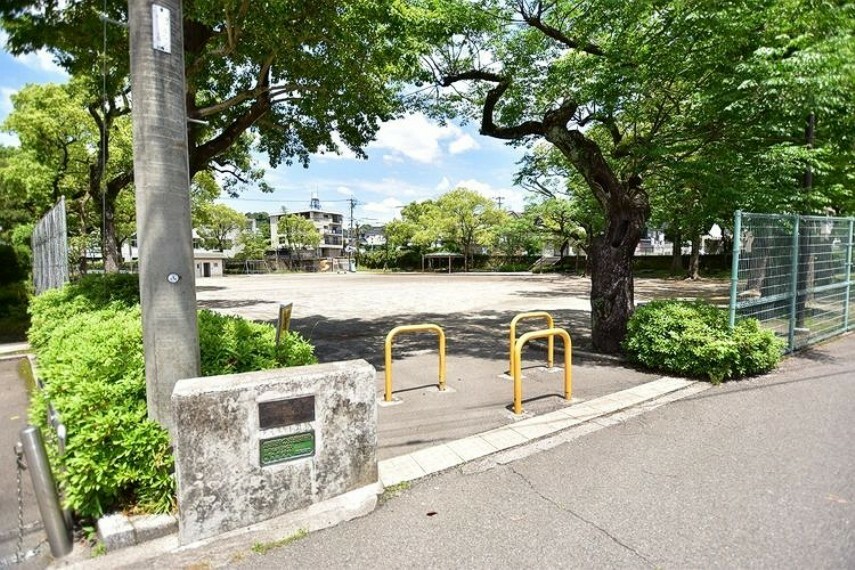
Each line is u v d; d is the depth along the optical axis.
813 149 6.43
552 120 7.16
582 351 7.15
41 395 3.29
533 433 4.06
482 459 3.59
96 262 32.75
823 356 6.53
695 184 6.75
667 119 6.70
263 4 5.38
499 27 6.94
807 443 3.67
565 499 2.96
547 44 7.09
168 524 2.60
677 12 5.34
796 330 6.81
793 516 2.69
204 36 6.45
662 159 6.35
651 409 4.57
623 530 2.61
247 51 7.02
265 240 60.84
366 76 7.00
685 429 4.02
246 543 2.54
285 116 9.40
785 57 5.68
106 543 2.48
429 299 16.33
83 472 2.53
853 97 5.94
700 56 5.61
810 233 6.99
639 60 5.66
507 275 36.84
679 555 2.38
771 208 6.42
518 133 7.69
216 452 2.57
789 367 5.95
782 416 4.27
